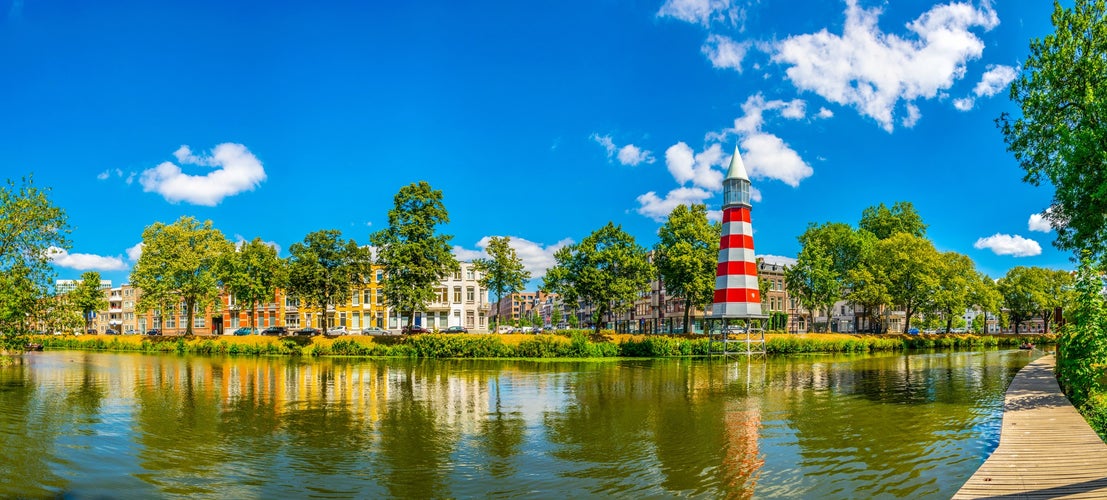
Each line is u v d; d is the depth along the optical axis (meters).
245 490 15.38
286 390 34.41
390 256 63.72
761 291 80.50
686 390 35.09
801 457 18.70
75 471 16.81
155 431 22.27
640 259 68.50
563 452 19.41
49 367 50.03
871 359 63.47
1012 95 32.97
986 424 23.73
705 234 70.06
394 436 21.70
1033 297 112.38
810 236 92.06
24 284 37.31
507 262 76.12
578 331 68.94
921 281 84.12
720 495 15.09
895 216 96.69
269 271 79.94
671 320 111.94
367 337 66.69
